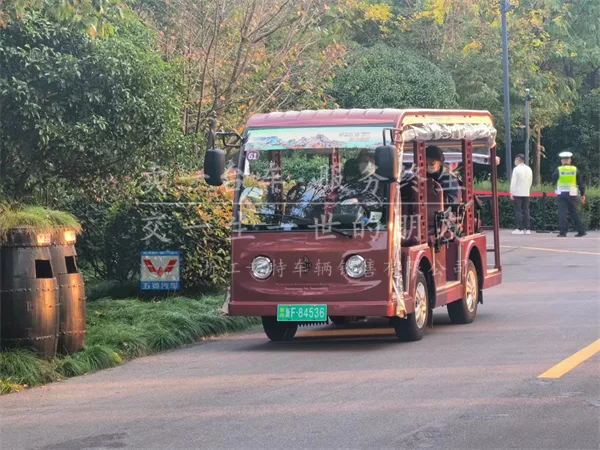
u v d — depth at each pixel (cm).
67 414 830
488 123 1438
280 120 1163
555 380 902
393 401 836
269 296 1122
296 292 1115
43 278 1005
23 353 978
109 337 1120
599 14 4316
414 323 1156
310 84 2147
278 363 1052
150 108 1280
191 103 1947
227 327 1295
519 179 2792
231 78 1947
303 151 1141
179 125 1477
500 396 843
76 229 1077
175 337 1192
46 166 1300
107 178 1370
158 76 1306
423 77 3209
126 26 1496
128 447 714
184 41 2005
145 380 976
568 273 1827
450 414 783
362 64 3166
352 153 1132
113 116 1246
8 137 1202
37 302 995
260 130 1159
